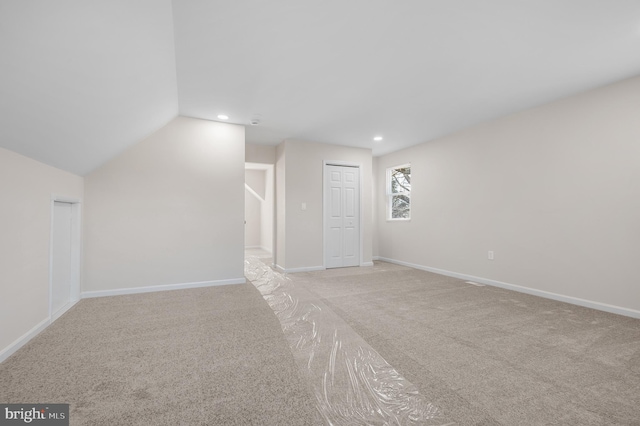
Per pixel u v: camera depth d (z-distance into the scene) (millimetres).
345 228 5480
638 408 1432
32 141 1996
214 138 3893
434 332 2354
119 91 2123
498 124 3896
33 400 1462
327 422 1329
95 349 2027
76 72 1636
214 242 3873
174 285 3656
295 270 4965
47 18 1209
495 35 2096
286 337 2252
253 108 3467
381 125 4188
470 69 2592
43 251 2375
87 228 3244
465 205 4363
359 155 5574
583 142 3055
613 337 2262
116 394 1518
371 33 2068
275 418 1352
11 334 1959
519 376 1717
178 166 3676
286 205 4922
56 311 2721
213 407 1423
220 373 1734
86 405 1425
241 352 2002
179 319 2629
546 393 1553
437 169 4867
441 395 1531
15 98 1525
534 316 2729
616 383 1649
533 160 3496
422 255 5164
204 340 2189
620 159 2789
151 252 3541
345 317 2697
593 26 1981
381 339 2221
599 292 2926
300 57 2375
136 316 2693
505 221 3807
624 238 2766
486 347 2090
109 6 1352
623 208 2770
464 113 3699
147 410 1395
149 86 2395
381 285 3973
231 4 1738
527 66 2541
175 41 2104
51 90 1644
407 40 2158
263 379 1674
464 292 3600
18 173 2037
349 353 1996
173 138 3658
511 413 1392
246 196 8398
